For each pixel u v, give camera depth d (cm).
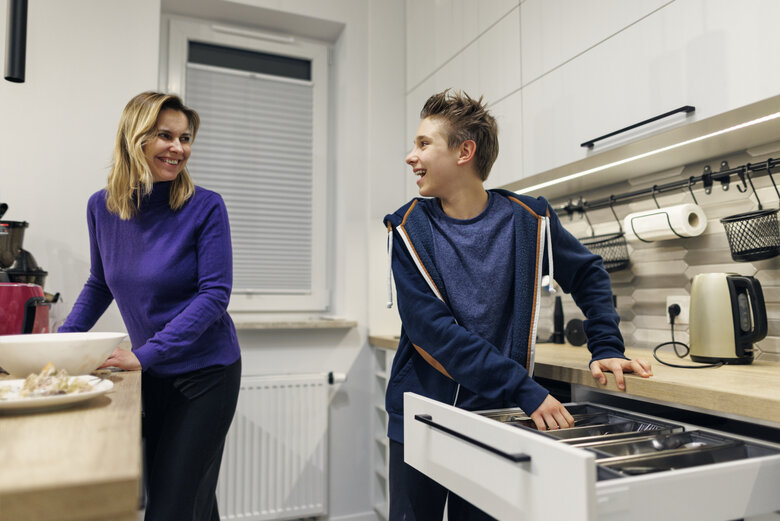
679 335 172
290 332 249
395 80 274
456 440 95
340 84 275
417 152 123
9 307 117
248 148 267
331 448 253
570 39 169
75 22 212
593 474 67
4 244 166
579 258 130
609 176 188
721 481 75
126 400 80
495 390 108
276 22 266
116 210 128
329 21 265
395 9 277
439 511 125
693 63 132
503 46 200
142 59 220
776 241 139
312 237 275
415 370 126
